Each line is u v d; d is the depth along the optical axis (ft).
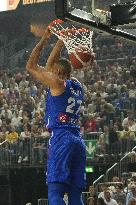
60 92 25.07
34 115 89.81
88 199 67.77
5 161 84.48
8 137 84.43
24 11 137.69
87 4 26.58
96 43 120.78
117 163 76.23
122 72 104.53
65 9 25.17
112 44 119.65
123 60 112.78
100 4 26.78
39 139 82.99
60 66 25.32
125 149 78.74
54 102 25.20
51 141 25.05
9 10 141.38
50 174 24.67
